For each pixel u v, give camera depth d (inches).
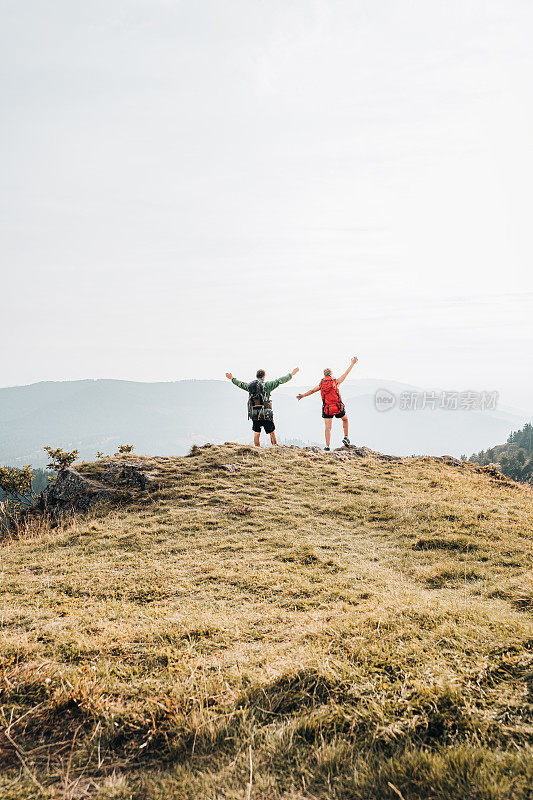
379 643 172.7
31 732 137.2
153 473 601.0
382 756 116.1
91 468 648.4
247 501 518.3
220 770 118.8
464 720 123.7
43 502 633.6
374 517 470.0
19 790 112.9
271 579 308.2
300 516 476.1
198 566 344.5
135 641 205.8
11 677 162.1
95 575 330.0
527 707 126.0
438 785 101.7
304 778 112.3
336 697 141.4
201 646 199.9
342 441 825.5
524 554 345.1
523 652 152.0
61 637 208.7
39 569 358.9
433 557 355.9
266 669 165.0
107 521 486.6
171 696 149.4
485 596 257.8
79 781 117.6
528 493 612.1
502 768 105.0
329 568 333.4
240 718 137.8
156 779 117.0
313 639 192.1
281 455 698.2
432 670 147.1
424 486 598.2
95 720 140.3
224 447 726.5
